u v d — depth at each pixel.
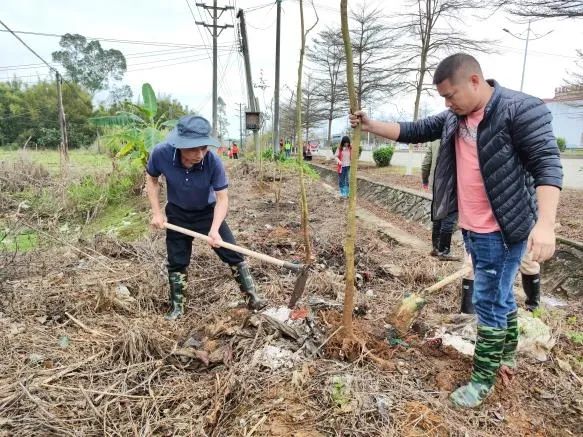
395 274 4.54
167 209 3.39
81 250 4.92
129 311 3.48
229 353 2.77
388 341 2.90
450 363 2.73
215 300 3.79
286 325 2.93
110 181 10.67
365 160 23.83
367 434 2.11
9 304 3.39
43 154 17.47
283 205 8.98
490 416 2.32
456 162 2.34
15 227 5.26
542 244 1.89
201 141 2.96
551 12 6.69
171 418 2.29
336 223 7.02
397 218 8.66
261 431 2.11
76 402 2.37
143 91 10.15
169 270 3.44
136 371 2.66
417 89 14.08
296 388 2.42
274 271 4.43
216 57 20.77
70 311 3.36
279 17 17.91
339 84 25.08
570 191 8.76
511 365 2.64
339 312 3.27
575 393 2.55
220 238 3.22
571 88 11.13
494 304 2.27
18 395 2.35
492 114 2.04
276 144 18.80
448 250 5.28
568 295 4.30
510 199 2.09
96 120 9.78
